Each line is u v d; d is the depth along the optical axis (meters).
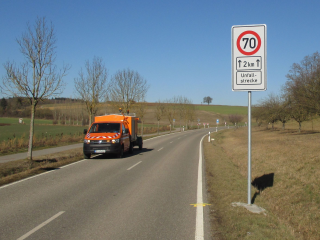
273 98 41.00
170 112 62.06
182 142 29.23
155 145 25.23
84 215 5.48
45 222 5.05
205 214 5.53
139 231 4.62
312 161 11.28
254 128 53.75
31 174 10.11
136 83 30.48
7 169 10.70
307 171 10.01
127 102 30.12
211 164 12.91
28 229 4.69
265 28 5.60
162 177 9.69
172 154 17.59
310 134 27.14
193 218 5.29
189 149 21.30
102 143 14.46
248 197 5.98
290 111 29.94
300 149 15.02
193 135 44.91
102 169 11.38
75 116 87.44
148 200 6.64
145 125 78.19
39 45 11.76
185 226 4.85
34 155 15.38
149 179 9.31
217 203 6.25
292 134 29.61
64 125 70.19
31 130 12.68
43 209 5.87
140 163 13.26
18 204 6.25
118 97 30.16
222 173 10.28
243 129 56.16
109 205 6.20
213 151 19.16
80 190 7.67
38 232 4.55
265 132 38.47
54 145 21.70
